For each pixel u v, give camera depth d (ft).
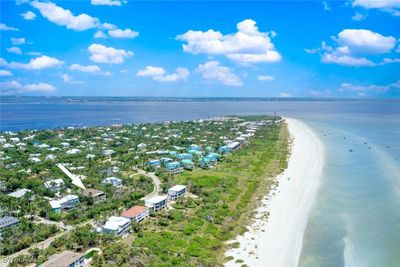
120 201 386.93
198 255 268.41
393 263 264.93
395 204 384.88
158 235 301.43
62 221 337.52
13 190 422.82
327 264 263.49
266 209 371.76
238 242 295.28
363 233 315.58
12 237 294.46
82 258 251.19
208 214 347.97
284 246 290.97
